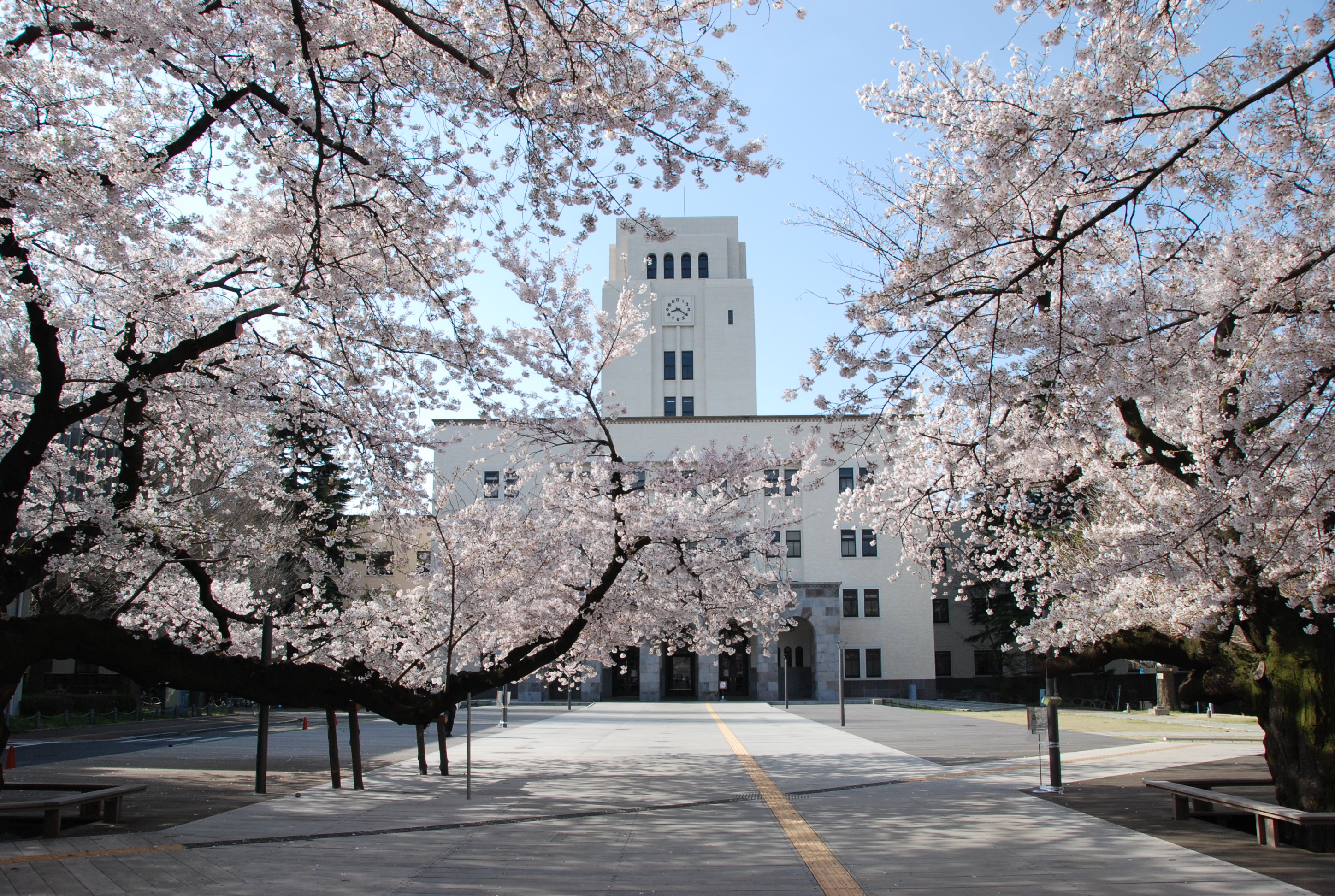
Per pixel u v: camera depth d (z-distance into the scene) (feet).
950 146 30.60
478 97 28.19
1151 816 32.89
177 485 45.09
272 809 35.14
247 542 41.04
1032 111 25.18
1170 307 29.17
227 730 86.43
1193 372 26.17
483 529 45.83
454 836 29.32
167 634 45.21
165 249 31.58
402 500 40.63
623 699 158.51
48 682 124.98
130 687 114.11
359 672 39.83
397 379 39.42
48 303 29.68
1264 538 28.60
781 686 160.15
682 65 26.37
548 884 22.40
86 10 24.94
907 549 45.19
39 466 37.73
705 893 21.50
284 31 27.04
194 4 24.56
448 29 27.22
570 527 45.29
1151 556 27.94
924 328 27.22
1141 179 26.53
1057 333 24.16
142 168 27.37
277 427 43.65
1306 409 26.35
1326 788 27.25
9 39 28.43
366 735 76.23
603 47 25.07
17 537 39.11
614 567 42.68
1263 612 29.96
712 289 201.57
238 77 27.17
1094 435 28.53
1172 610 34.45
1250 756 54.70
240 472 48.55
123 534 34.06
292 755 58.29
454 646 44.83
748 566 52.19
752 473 46.19
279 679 34.04
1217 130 25.38
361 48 28.19
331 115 29.37
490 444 47.75
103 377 37.70
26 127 26.30
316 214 28.53
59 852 26.53
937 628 175.11
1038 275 26.84
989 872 23.71
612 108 25.66
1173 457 32.14
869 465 39.14
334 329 36.09
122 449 37.11
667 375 199.21
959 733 75.41
